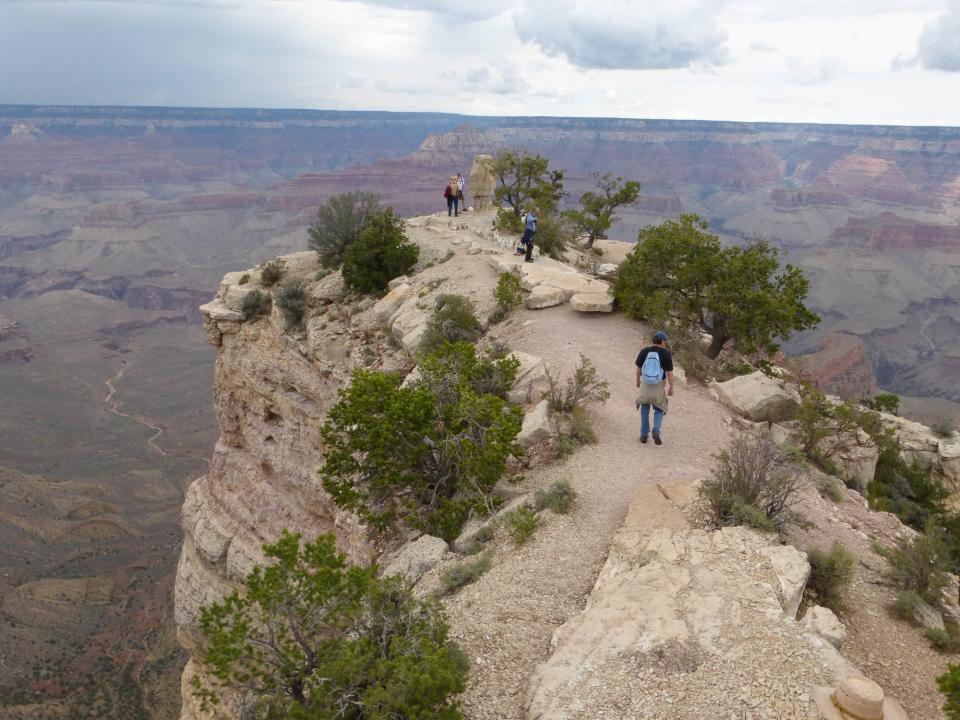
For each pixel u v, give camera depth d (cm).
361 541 1591
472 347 1627
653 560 910
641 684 699
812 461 1547
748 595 819
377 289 2881
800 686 680
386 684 697
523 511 1110
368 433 1349
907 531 1230
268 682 783
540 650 817
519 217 3512
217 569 2862
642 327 2128
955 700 664
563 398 1515
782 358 2722
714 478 1159
